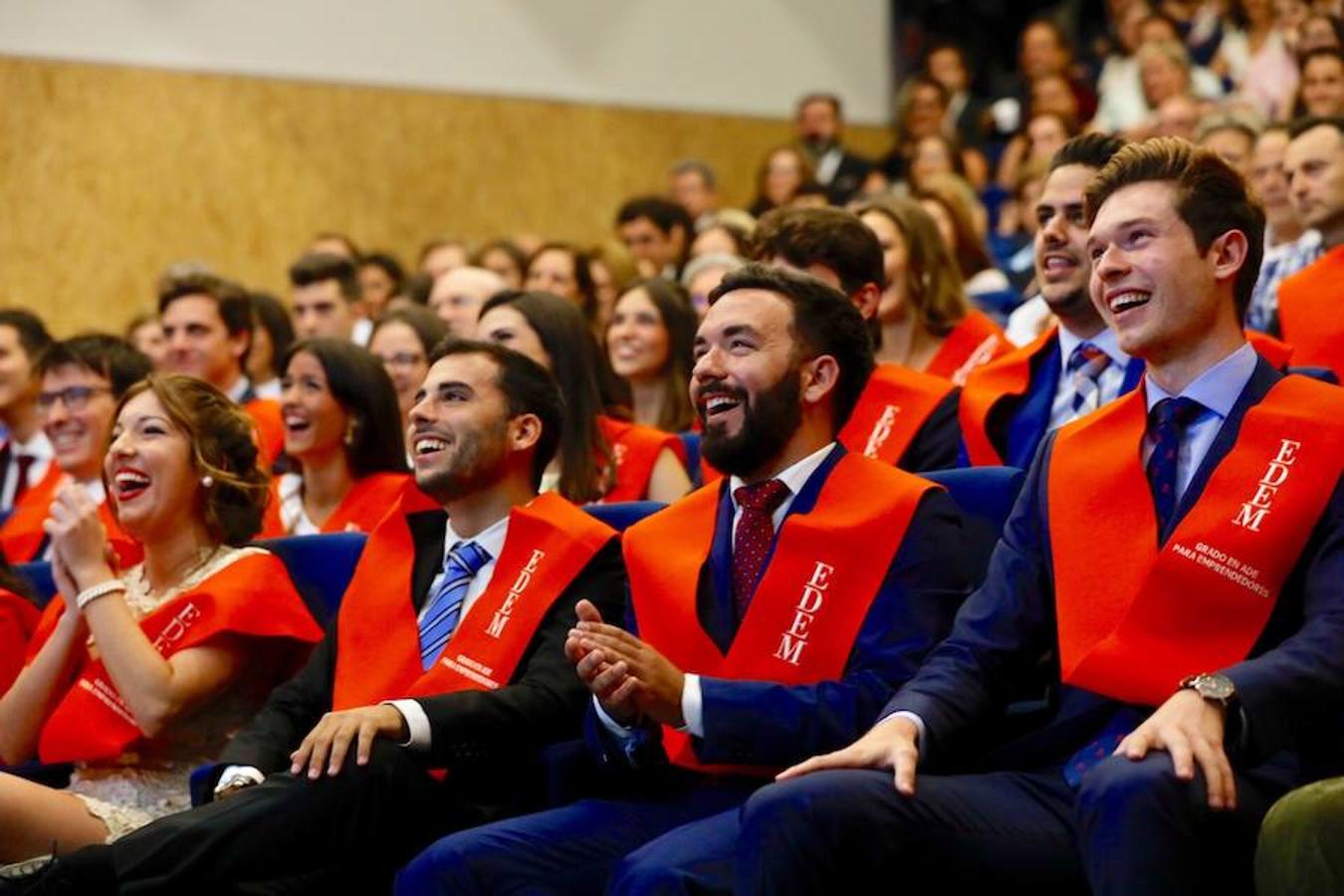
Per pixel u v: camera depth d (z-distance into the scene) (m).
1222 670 2.94
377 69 10.85
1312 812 2.77
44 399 5.55
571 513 3.95
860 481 3.55
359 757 3.53
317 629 4.20
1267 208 6.23
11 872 3.42
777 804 2.97
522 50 11.32
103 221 10.02
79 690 4.08
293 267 7.53
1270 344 4.32
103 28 10.05
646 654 3.30
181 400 4.24
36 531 5.80
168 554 4.23
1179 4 10.68
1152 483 3.26
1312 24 8.21
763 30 12.12
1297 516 3.09
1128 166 3.28
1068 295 4.40
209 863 3.47
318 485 5.35
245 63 10.45
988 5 12.03
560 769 3.62
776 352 3.55
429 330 5.97
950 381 4.96
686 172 9.96
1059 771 3.19
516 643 3.80
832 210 4.71
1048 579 3.31
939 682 3.21
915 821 3.00
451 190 11.07
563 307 4.90
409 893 3.39
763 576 3.51
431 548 4.08
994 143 10.94
